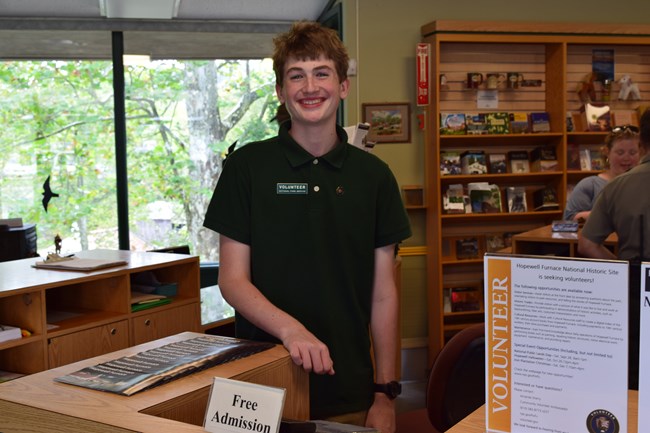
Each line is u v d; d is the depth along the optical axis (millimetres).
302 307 1979
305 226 1974
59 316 3506
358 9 6164
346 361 2008
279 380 1589
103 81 7223
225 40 7348
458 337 2070
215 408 1223
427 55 5945
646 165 3355
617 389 1030
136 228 7410
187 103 7383
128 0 6285
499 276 1104
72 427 1247
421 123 6234
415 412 2912
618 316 1022
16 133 7172
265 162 2006
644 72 6836
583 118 6586
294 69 1907
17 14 6930
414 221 6344
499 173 6395
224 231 2008
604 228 3553
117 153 7238
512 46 6488
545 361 1080
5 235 5781
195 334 1799
